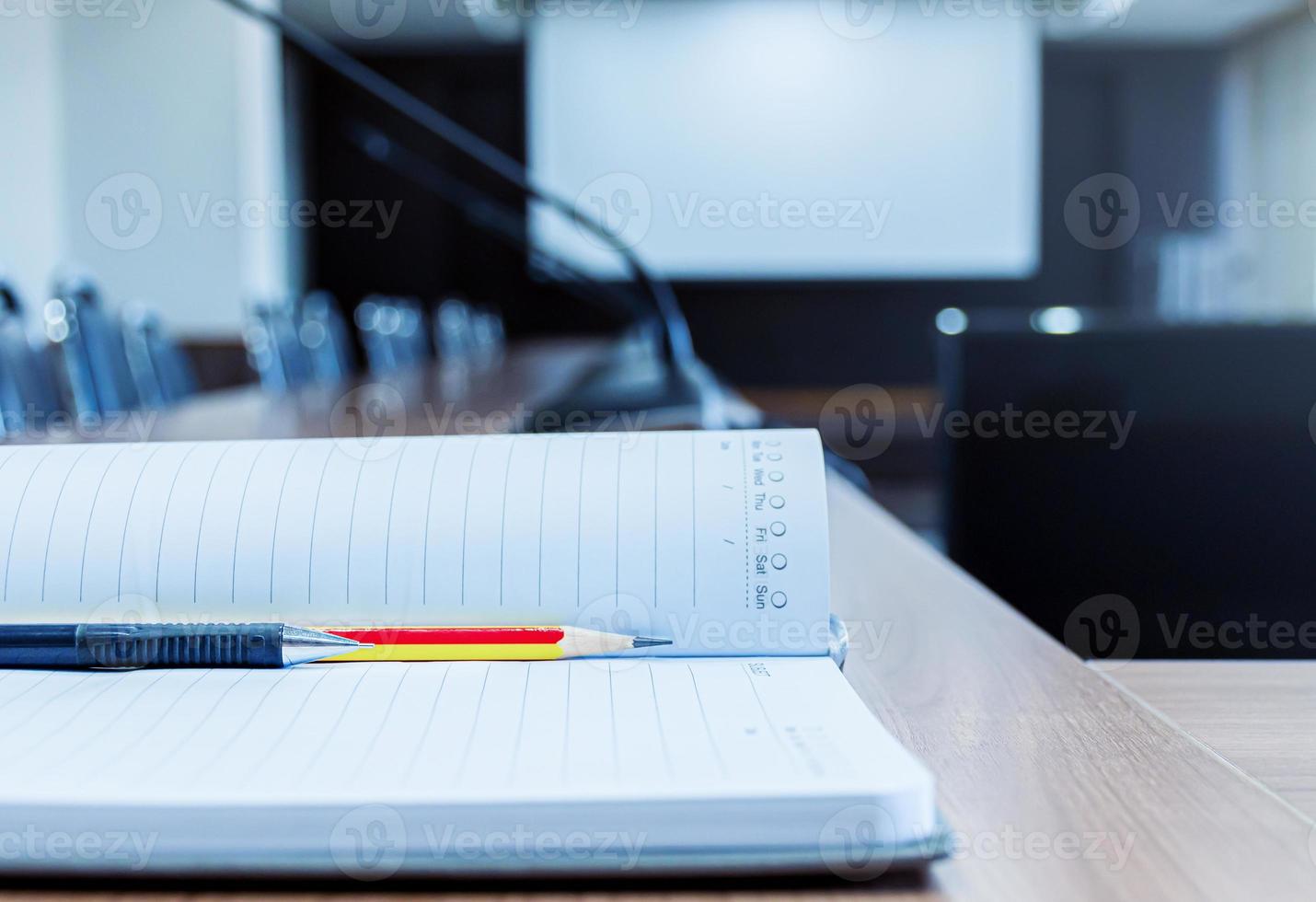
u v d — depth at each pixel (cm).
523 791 23
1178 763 29
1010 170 473
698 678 31
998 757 29
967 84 470
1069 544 87
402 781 23
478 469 34
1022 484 87
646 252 481
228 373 339
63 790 23
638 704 28
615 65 478
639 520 33
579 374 181
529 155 483
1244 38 471
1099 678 36
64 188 391
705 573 33
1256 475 84
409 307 463
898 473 413
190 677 31
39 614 32
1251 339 84
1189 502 85
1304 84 455
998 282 479
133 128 405
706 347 486
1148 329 86
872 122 473
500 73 487
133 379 181
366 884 23
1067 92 479
